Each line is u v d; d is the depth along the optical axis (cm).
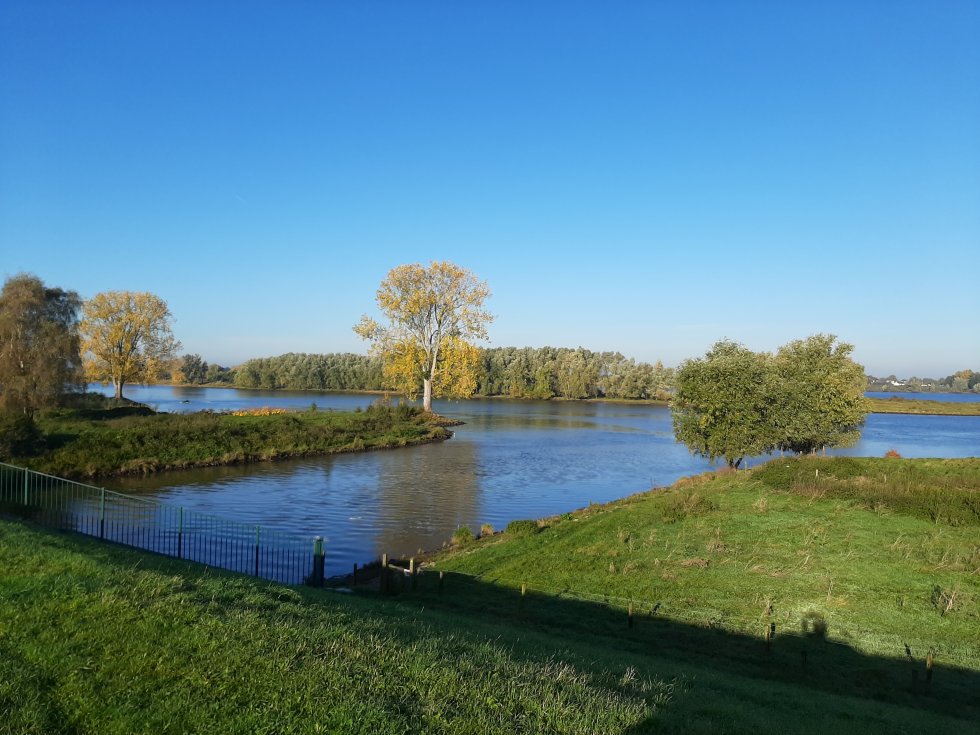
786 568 2005
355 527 3055
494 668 915
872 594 1806
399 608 1478
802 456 3334
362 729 675
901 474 2859
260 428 5525
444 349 8050
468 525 3147
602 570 2073
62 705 696
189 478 4166
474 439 6844
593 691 887
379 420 6862
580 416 10262
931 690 1359
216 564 2297
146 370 7981
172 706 701
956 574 1895
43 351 4644
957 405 14612
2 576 1020
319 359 16438
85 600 939
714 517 2511
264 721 679
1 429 3866
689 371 3875
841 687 1365
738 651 1534
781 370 4094
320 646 886
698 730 809
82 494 3353
